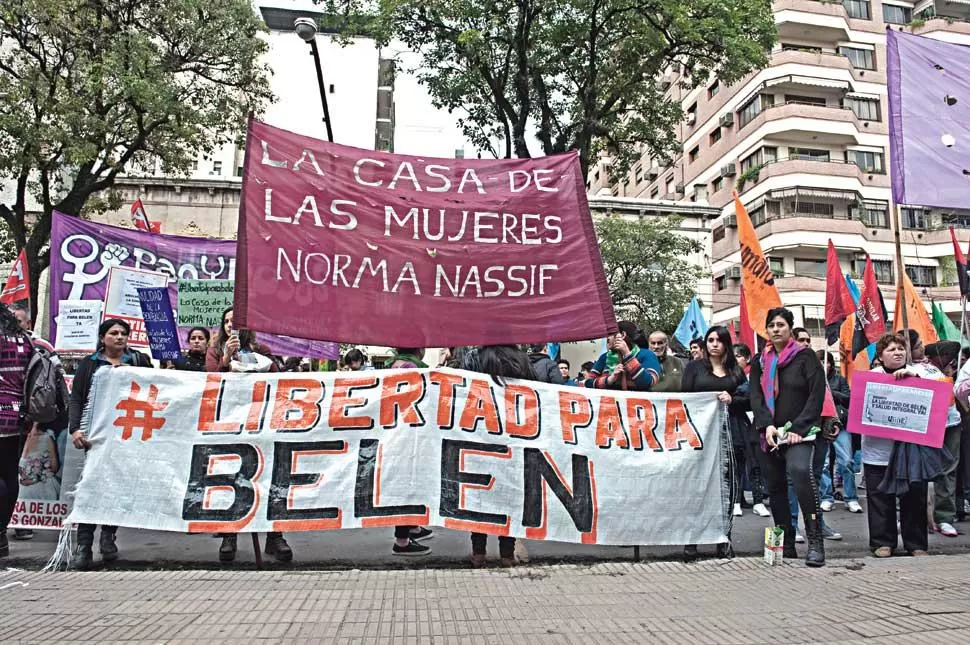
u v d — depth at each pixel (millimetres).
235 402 4965
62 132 14641
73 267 8531
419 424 5012
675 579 4539
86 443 4770
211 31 16438
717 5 13961
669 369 6461
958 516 7211
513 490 5004
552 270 5434
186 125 16266
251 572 4582
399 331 5156
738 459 7488
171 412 4887
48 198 15945
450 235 5363
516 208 5496
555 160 5641
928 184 6910
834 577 4617
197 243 9102
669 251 26141
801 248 33688
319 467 4895
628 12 14820
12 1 14555
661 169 46438
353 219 5246
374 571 4633
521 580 4457
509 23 15070
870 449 5520
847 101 36125
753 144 35719
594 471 5145
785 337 5230
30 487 5520
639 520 5133
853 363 9727
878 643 3379
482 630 3486
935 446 5199
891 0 38281
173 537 5855
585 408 5258
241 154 30562
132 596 3986
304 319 5016
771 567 4898
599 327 5375
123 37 15281
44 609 3744
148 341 7461
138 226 12492
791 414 5113
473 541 4973
